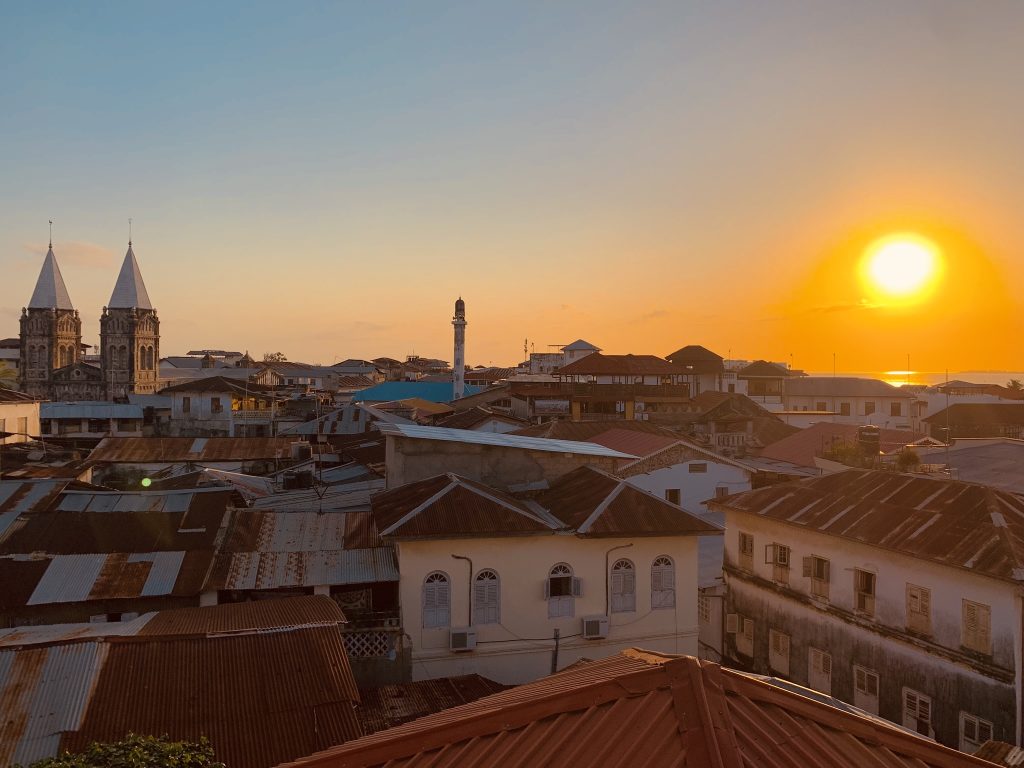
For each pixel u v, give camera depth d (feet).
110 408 267.80
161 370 431.02
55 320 393.50
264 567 80.38
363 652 78.43
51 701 52.24
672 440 146.20
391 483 103.19
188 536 86.58
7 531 86.38
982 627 66.28
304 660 59.26
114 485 176.04
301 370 472.44
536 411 236.22
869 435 143.02
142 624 64.44
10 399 224.33
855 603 79.20
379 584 82.79
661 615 86.84
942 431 249.96
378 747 29.14
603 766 24.77
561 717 27.81
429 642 80.28
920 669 71.67
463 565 81.41
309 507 113.70
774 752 25.53
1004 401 281.33
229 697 54.80
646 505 88.33
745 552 96.07
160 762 39.50
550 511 91.50
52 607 73.92
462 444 99.55
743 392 315.78
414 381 371.35
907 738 28.58
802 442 180.14
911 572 73.15
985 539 68.39
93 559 79.61
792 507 89.40
